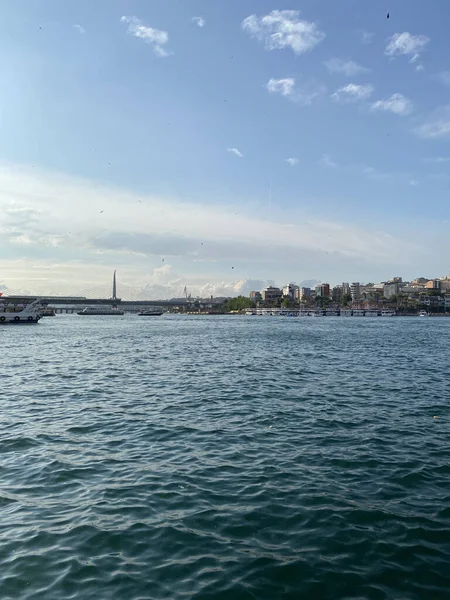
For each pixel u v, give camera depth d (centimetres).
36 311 16075
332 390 2966
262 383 3238
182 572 946
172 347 6344
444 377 3528
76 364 4359
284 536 1088
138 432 1973
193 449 1741
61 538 1074
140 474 1480
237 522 1153
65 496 1309
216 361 4594
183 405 2512
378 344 6825
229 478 1445
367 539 1075
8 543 1052
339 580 923
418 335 9319
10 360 4697
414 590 895
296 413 2319
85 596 870
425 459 1634
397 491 1348
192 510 1218
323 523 1148
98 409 2414
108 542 1057
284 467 1548
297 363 4403
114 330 11844
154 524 1141
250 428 2038
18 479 1437
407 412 2353
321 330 11556
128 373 3741
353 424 2111
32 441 1834
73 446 1773
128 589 891
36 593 878
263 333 10138
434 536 1091
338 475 1476
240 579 923
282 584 910
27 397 2747
